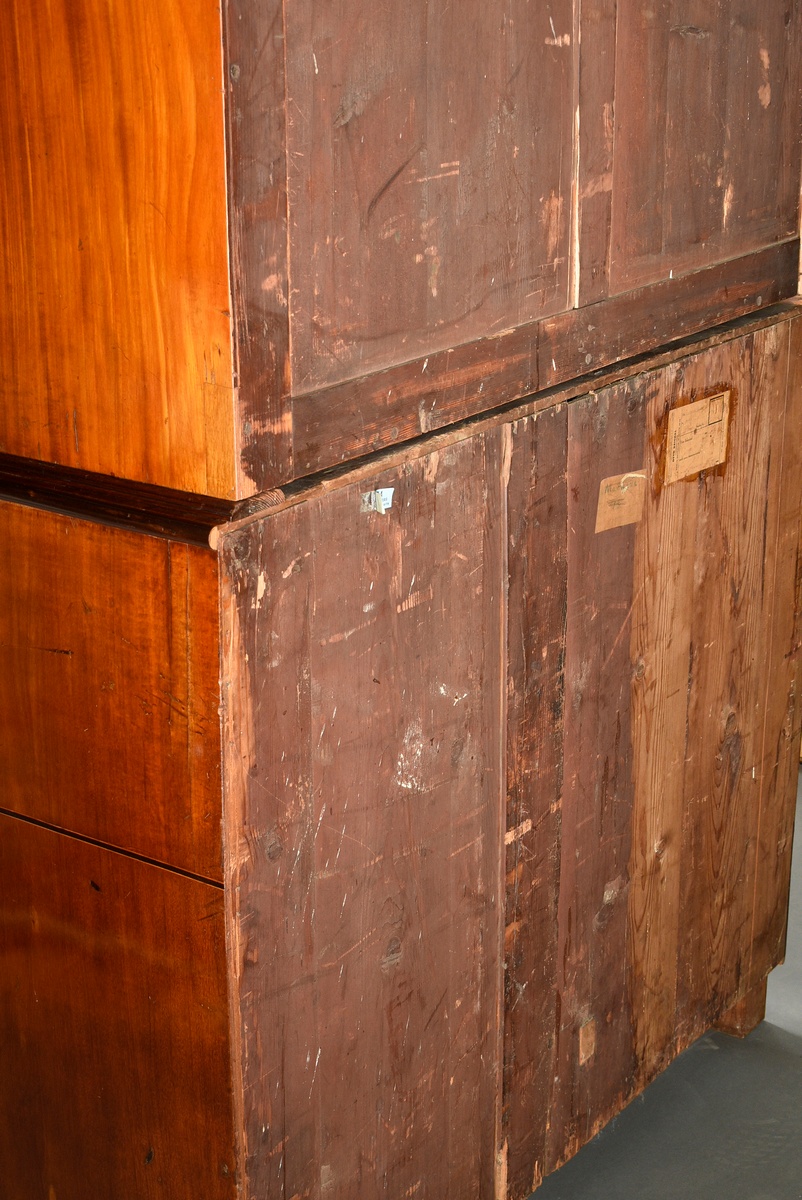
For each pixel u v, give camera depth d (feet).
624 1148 7.20
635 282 5.73
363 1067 5.31
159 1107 4.99
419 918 5.41
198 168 3.90
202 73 3.80
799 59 6.41
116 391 4.33
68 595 4.55
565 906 6.26
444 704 5.26
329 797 4.82
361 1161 5.42
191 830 4.51
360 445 4.60
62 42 4.02
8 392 4.61
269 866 4.62
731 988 7.80
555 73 5.01
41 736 4.82
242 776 4.43
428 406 4.85
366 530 4.69
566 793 6.08
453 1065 5.82
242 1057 4.69
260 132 3.94
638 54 5.38
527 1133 6.41
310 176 4.15
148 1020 4.89
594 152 5.30
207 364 4.09
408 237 4.58
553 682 5.81
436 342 4.82
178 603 4.27
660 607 6.38
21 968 5.25
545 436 5.41
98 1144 5.28
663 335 5.96
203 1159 4.92
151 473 4.35
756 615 7.16
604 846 6.42
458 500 5.06
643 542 6.14
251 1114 4.80
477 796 5.56
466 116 4.67
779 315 6.65
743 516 6.82
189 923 4.63
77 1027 5.15
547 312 5.31
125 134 4.00
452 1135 5.93
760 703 7.41
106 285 4.21
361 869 5.05
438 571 5.06
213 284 3.99
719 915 7.51
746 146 6.20
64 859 4.93
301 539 4.43
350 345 4.47
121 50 3.92
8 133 4.24
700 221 6.03
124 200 4.07
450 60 4.55
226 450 4.15
